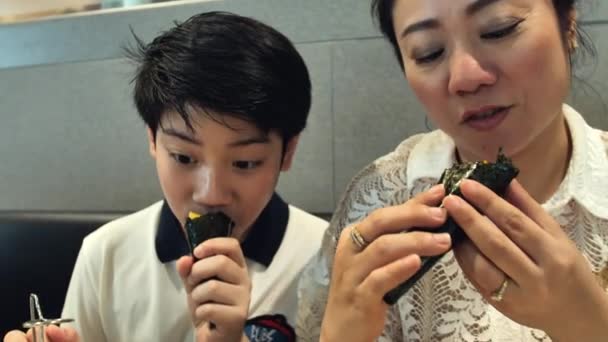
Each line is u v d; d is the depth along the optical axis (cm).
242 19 48
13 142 86
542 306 30
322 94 71
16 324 74
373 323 35
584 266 30
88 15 79
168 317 55
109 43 79
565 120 43
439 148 46
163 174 46
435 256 31
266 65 45
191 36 46
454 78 34
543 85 34
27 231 74
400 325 47
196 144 43
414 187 47
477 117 35
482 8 33
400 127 68
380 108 69
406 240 31
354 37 68
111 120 81
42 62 83
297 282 55
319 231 59
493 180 31
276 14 71
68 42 81
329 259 49
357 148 70
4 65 85
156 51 47
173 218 57
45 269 74
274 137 45
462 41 34
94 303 58
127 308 57
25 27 82
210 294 42
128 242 59
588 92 60
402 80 67
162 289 56
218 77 43
